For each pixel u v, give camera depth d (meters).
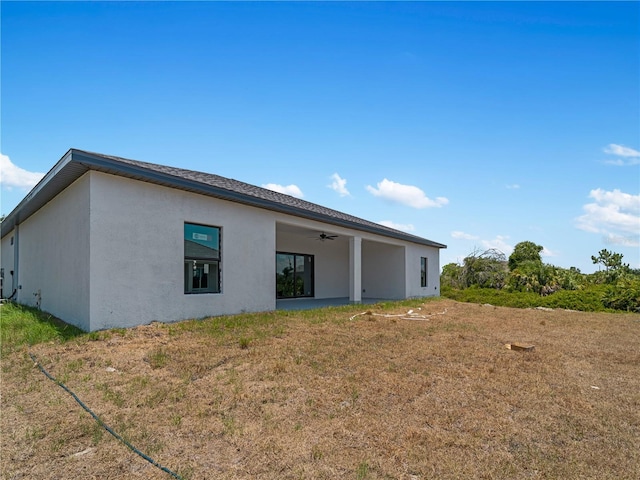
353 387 4.69
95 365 5.23
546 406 4.30
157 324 7.59
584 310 16.95
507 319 11.90
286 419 3.78
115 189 7.22
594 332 9.82
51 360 5.38
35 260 11.16
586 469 2.98
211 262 9.05
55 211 9.18
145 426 3.55
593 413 4.14
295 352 6.18
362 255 19.08
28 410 3.88
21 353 5.73
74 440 3.29
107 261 7.05
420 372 5.43
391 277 18.09
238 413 3.90
